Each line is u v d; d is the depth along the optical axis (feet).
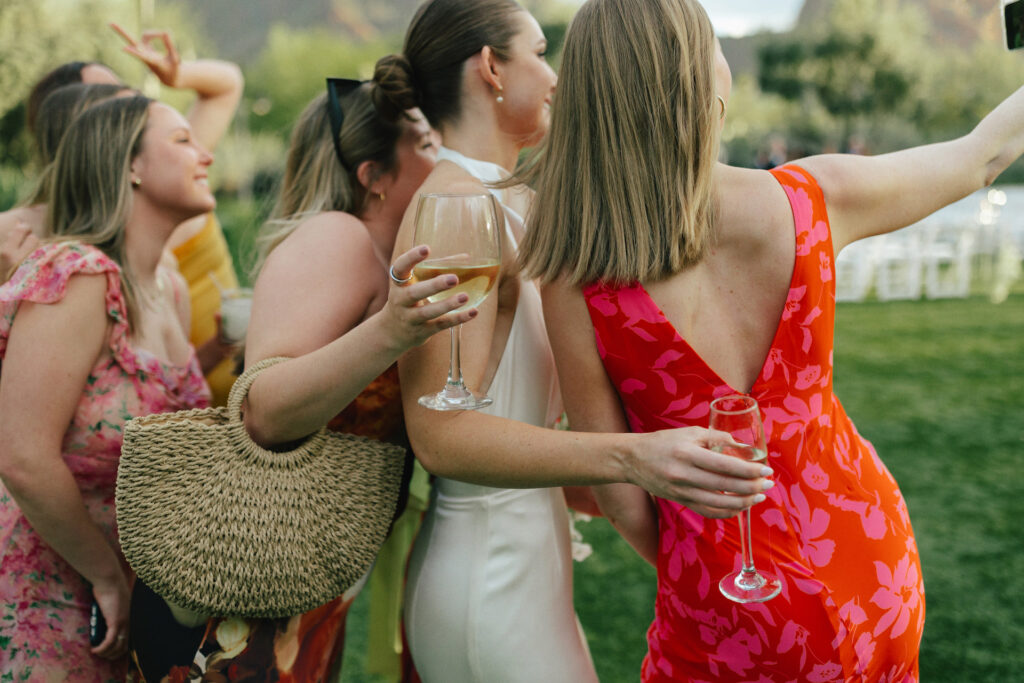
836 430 4.88
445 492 5.74
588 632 10.65
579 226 4.70
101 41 36.17
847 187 4.80
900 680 4.99
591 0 4.74
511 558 5.56
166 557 4.97
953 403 20.17
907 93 70.69
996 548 12.70
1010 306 31.94
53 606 6.28
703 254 4.62
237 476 5.03
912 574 4.92
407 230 5.11
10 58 34.17
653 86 4.48
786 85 75.20
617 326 4.71
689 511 4.95
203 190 7.10
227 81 10.86
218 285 9.88
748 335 4.70
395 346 4.23
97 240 6.48
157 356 6.83
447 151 5.53
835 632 4.63
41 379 5.82
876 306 33.14
